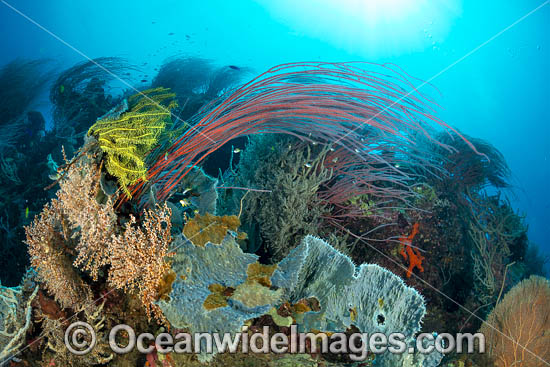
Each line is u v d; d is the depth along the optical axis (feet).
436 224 14.51
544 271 22.49
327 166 13.35
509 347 10.89
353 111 9.72
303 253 7.38
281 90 9.40
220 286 6.76
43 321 7.39
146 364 6.96
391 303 7.73
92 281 7.40
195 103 24.71
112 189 7.35
